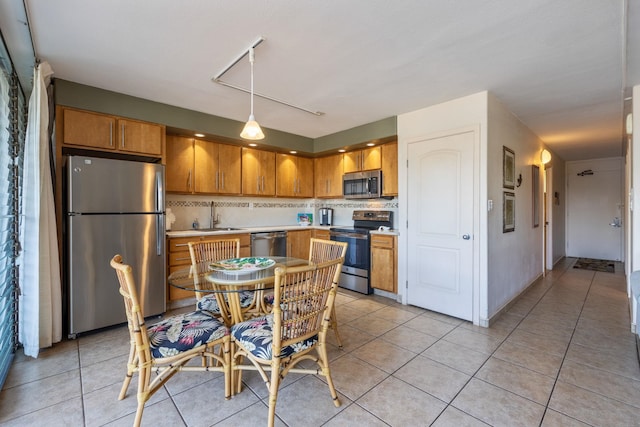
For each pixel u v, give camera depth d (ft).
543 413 5.46
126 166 9.30
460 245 9.97
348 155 14.97
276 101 10.28
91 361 7.28
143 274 9.64
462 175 9.89
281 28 6.21
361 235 13.21
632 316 9.17
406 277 11.57
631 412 5.48
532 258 14.15
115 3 5.45
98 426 5.15
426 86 9.05
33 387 6.22
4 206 6.78
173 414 5.47
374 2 5.40
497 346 8.09
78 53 7.22
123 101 9.66
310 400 5.87
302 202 17.76
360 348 8.00
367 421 5.28
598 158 21.39
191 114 11.20
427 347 8.05
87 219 8.62
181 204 13.01
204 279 6.77
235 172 13.55
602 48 6.88
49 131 8.52
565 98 9.97
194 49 7.04
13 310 7.53
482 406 5.67
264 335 5.55
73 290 8.42
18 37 6.50
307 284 5.33
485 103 9.37
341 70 8.04
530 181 13.73
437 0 5.35
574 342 8.32
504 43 6.72
